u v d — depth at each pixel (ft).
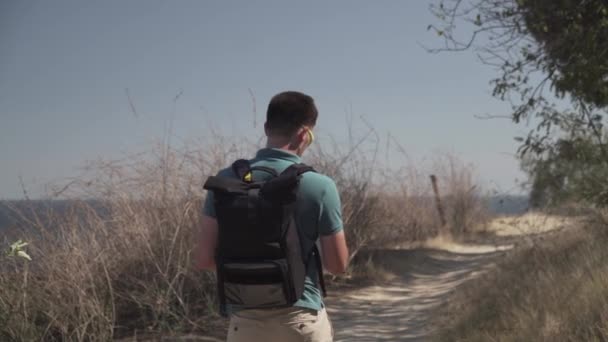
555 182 28.84
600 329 14.70
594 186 28.12
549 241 30.04
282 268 8.23
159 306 21.97
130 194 24.02
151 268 23.72
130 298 23.03
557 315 17.39
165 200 24.54
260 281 8.28
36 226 20.25
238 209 8.35
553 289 19.67
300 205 8.45
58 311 19.04
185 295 24.32
